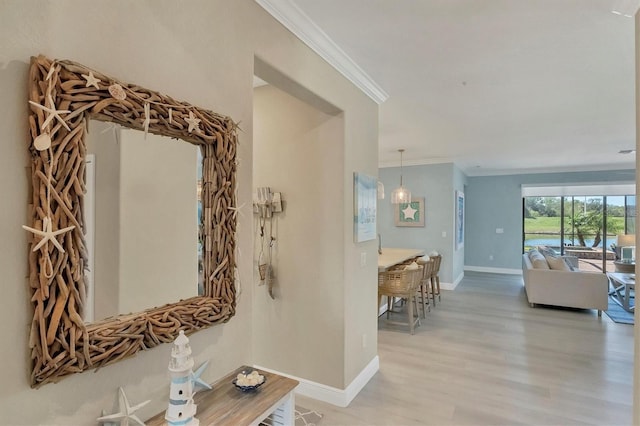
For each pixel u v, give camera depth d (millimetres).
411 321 4148
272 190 2854
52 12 904
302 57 2020
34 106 831
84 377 957
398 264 4789
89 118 940
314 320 2688
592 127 4203
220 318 1339
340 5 1794
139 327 1044
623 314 5020
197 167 1302
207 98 1362
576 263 7215
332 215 2604
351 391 2662
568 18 1898
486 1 1752
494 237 8789
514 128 4270
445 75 2680
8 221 812
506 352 3588
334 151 2588
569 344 3818
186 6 1284
